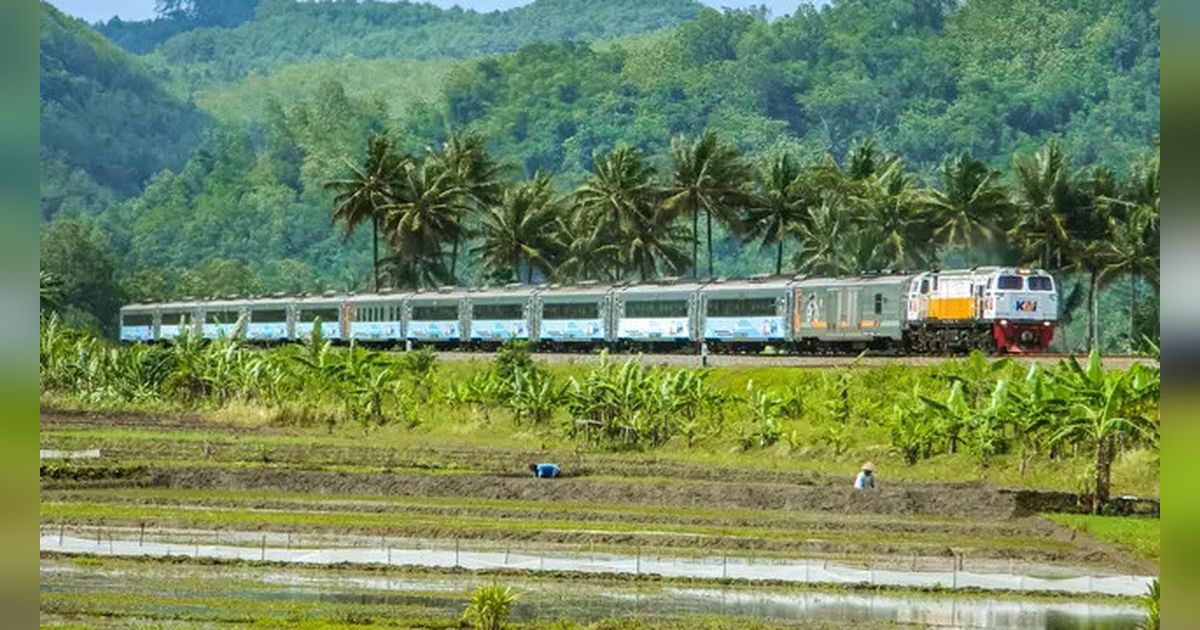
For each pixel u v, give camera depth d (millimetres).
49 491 123000
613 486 122688
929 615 76938
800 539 100750
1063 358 172750
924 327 195625
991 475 130875
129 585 82812
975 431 134750
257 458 145500
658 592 83375
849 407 157375
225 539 100562
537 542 100875
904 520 111000
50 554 93500
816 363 189750
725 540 100062
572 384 167000
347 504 117562
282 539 101062
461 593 81688
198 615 73250
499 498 123938
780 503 118000
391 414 183000
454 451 154000
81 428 170750
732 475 135000
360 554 94938
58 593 79562
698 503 119812
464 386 181875
